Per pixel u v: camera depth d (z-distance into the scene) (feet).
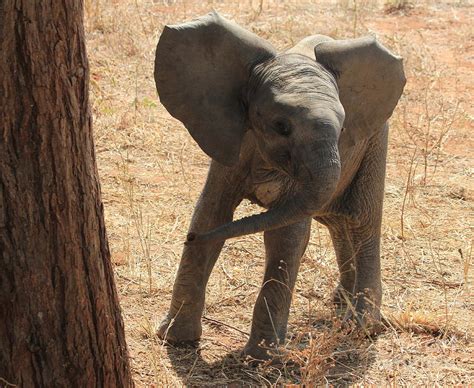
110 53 38.91
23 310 13.80
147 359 18.90
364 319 20.42
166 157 30.60
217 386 18.07
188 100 16.88
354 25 42.73
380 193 20.52
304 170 15.47
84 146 13.71
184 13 44.55
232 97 16.94
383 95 17.66
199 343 19.71
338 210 20.39
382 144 20.18
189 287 19.22
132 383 15.64
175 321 19.53
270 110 15.94
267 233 17.97
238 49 16.71
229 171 17.99
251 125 16.78
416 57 40.91
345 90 17.26
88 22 41.04
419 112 35.68
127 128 32.14
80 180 13.74
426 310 21.79
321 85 16.05
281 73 16.25
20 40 12.78
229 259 23.91
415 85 38.29
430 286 23.22
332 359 18.31
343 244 21.16
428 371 19.21
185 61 16.70
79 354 14.30
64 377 14.25
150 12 44.52
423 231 26.17
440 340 20.49
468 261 23.72
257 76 16.58
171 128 32.68
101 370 14.67
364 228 20.62
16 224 13.48
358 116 17.65
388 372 18.99
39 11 12.75
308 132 15.42
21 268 13.62
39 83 13.00
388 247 25.13
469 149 32.81
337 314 21.17
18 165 13.28
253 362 18.44
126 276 22.68
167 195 27.78
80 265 13.98
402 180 29.76
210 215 18.35
